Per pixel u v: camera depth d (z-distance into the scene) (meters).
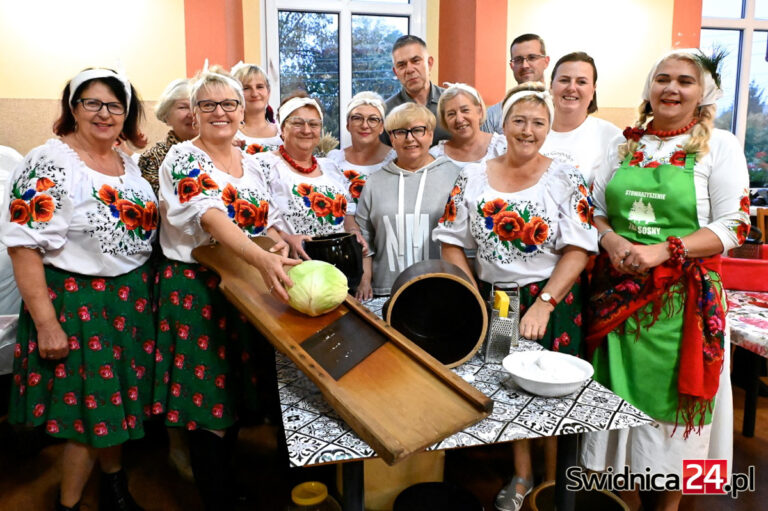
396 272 2.07
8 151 2.68
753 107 4.46
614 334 1.77
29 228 1.47
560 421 1.13
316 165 2.15
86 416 1.58
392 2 4.08
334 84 4.16
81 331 1.56
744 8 4.32
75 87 1.54
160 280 1.70
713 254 1.62
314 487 1.60
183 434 2.28
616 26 3.82
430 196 2.05
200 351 1.66
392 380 1.11
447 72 4.03
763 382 2.93
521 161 1.71
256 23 3.86
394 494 1.67
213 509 1.75
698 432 1.68
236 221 1.68
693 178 1.64
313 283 1.29
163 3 3.23
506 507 1.85
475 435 1.08
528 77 2.98
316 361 1.14
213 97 1.64
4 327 1.93
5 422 2.52
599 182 1.88
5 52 3.08
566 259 1.67
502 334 1.41
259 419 2.49
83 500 1.93
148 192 1.73
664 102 1.66
